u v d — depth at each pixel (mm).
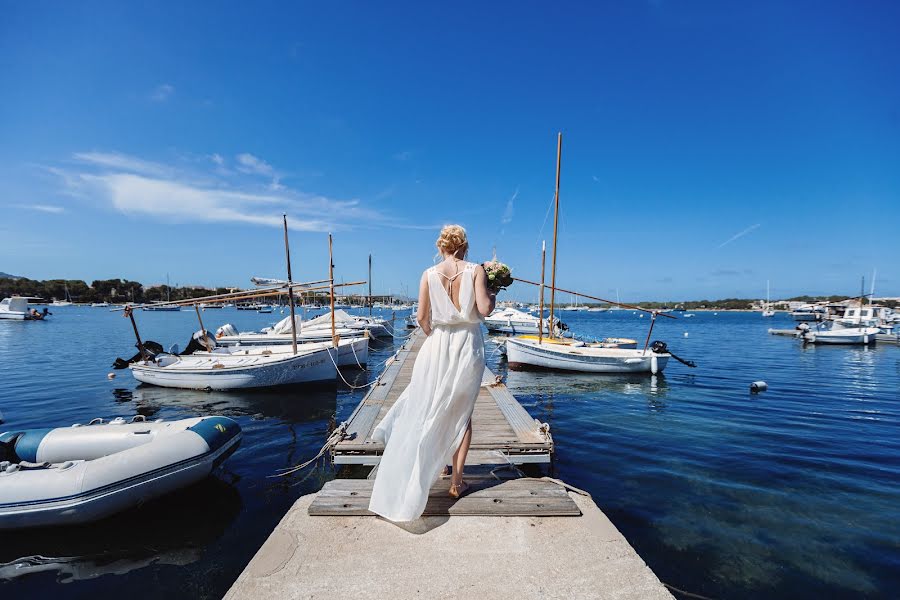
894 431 8398
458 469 2848
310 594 1961
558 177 16531
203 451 5562
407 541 2402
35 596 3656
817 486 5707
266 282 15297
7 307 52438
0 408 10531
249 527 4781
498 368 17172
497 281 2836
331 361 13406
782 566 3975
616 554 2299
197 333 15992
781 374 15898
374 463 5711
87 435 5531
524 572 2137
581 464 6488
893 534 4500
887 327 32469
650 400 11266
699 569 3922
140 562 4133
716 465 6457
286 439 8094
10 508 4383
